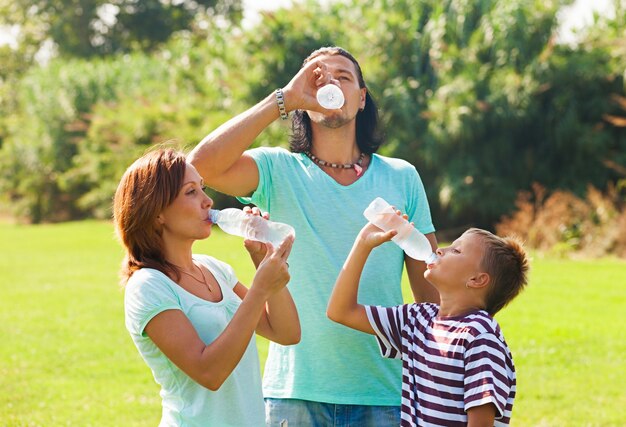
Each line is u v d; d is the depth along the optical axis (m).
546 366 7.36
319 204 3.38
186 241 2.85
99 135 24.23
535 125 16.70
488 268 3.01
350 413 3.31
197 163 3.17
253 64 19.45
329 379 3.31
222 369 2.61
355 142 3.58
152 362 2.76
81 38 42.91
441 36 17.44
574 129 16.27
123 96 24.73
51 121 27.11
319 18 19.59
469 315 2.95
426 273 3.09
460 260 3.03
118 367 7.68
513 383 2.89
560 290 10.76
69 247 17.97
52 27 42.62
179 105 22.42
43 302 10.95
